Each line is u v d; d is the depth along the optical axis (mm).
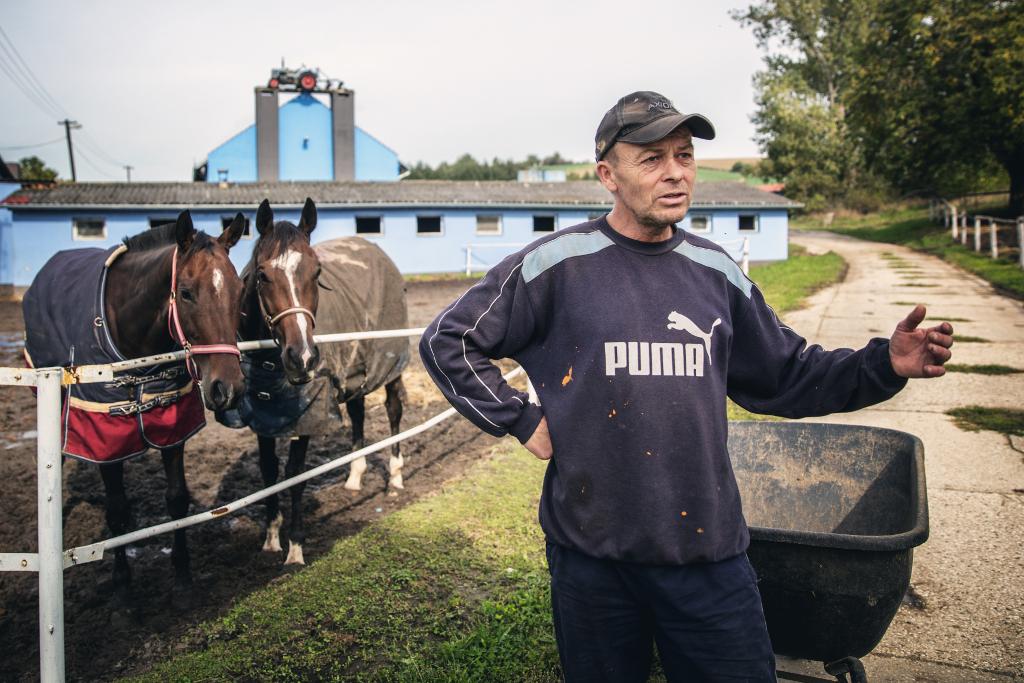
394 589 3781
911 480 2393
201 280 3580
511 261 1924
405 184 27703
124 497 3939
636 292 1810
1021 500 4590
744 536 1820
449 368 1884
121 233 22828
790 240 35250
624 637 1832
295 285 3934
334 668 3109
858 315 12414
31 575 4305
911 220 37812
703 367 1780
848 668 2338
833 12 44750
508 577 3850
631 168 1795
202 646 3482
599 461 1760
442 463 6172
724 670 1720
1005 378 7820
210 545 4699
